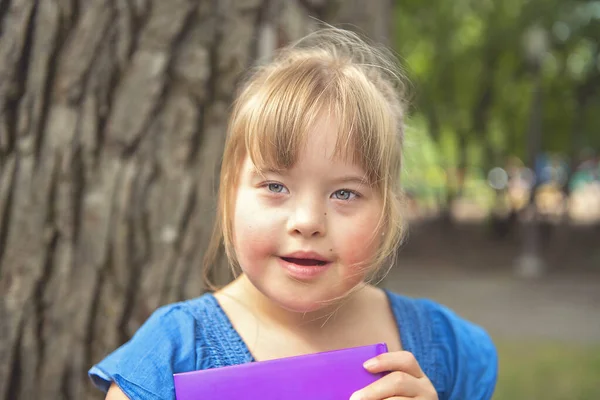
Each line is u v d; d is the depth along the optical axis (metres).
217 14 1.62
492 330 6.62
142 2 1.56
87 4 1.54
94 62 1.54
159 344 1.12
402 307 1.28
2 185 1.52
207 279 1.50
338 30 1.42
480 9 12.77
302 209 1.01
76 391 1.54
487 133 15.02
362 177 1.04
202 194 1.60
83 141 1.54
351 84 1.07
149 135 1.58
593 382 4.56
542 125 14.36
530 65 10.75
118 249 1.56
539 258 11.52
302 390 1.03
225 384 1.02
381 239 1.10
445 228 16.03
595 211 22.44
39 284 1.53
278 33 1.66
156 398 1.07
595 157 14.23
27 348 1.52
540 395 4.27
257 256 1.04
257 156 1.03
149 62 1.57
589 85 12.19
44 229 1.53
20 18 1.51
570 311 7.66
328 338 1.17
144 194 1.58
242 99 1.19
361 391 1.03
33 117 1.53
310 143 1.01
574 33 10.94
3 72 1.50
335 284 1.04
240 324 1.17
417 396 1.05
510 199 15.41
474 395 1.24
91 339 1.55
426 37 12.64
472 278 10.38
